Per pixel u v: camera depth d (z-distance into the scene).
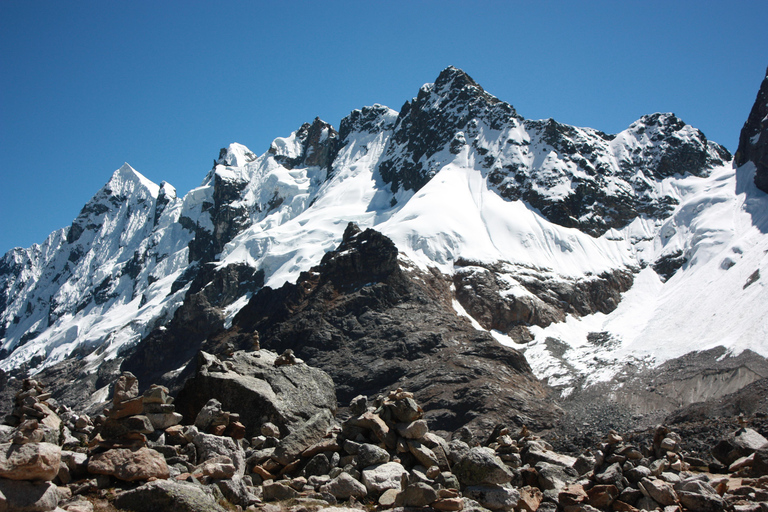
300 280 167.62
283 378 27.94
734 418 73.69
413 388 126.81
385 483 19.70
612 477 21.16
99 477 17.39
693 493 20.75
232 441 21.91
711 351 135.62
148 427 18.91
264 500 19.02
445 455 21.23
